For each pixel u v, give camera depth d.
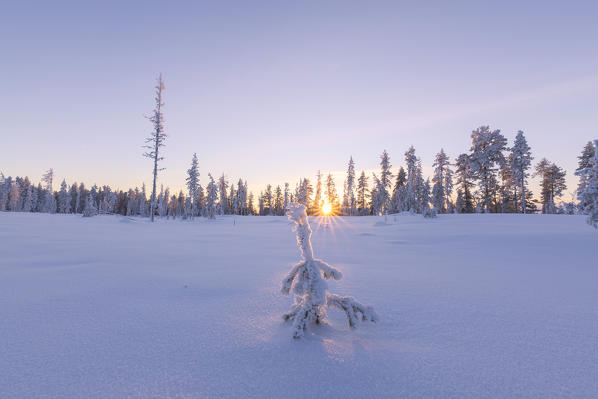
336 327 3.28
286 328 3.20
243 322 3.37
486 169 49.69
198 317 3.53
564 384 2.14
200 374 2.26
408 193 48.34
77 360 2.45
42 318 3.44
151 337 2.93
